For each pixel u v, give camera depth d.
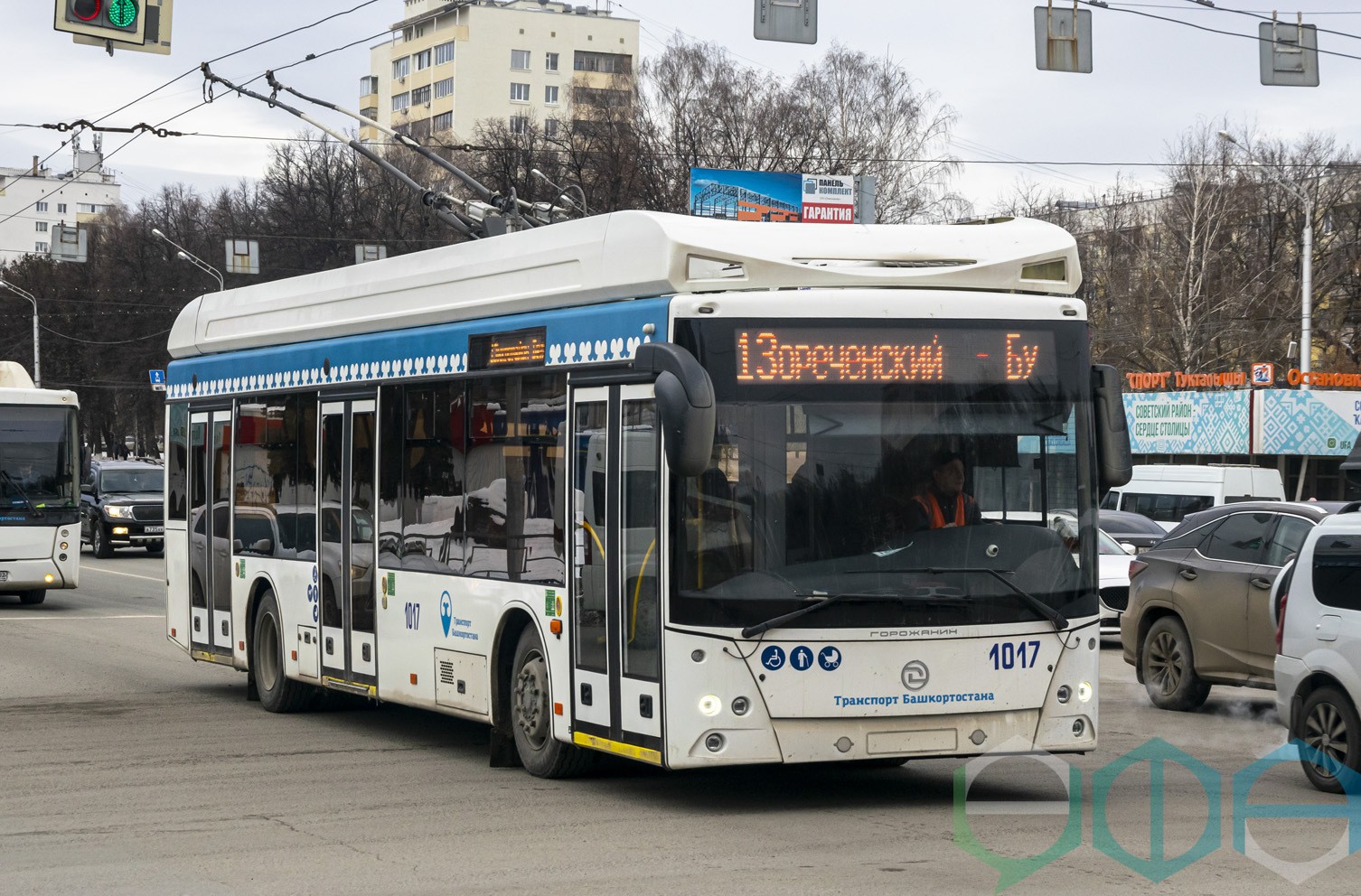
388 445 11.90
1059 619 8.79
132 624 23.41
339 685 12.59
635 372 8.99
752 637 8.43
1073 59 17.62
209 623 15.20
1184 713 13.97
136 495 40.75
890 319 8.78
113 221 85.06
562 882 7.23
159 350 76.69
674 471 8.46
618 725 9.09
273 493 13.82
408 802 9.46
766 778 10.30
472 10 110.69
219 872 7.63
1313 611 10.02
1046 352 9.00
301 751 11.71
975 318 8.89
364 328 12.41
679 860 7.69
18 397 25.91
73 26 14.74
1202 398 46.44
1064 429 8.98
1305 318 44.91
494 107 111.19
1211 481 32.34
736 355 8.62
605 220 9.59
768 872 7.39
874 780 10.17
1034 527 8.86
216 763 11.14
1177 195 60.72
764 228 9.16
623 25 114.38
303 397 13.27
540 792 9.75
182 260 76.25
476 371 10.74
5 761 11.36
